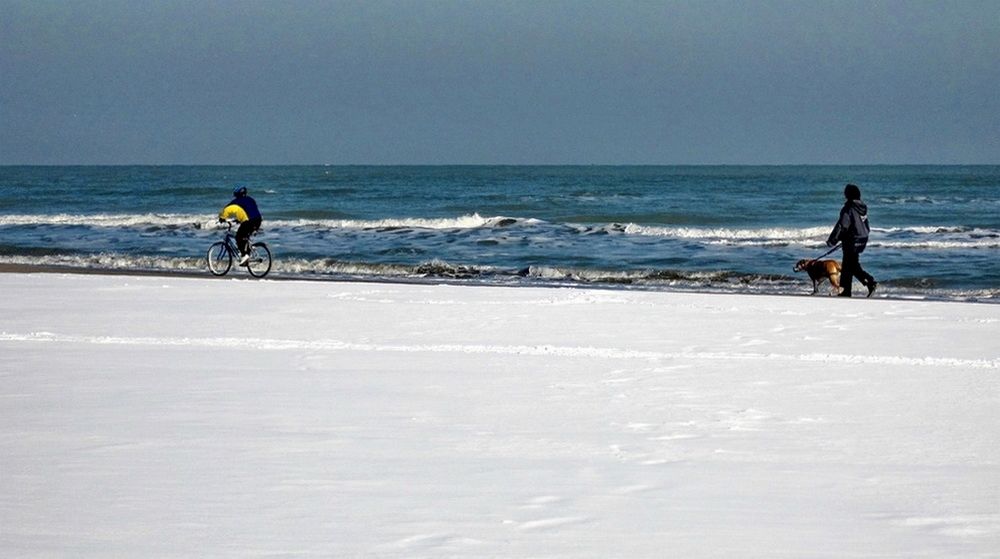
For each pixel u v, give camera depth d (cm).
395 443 938
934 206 7144
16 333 1680
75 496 758
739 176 17912
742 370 1363
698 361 1441
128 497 757
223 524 695
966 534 688
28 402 1116
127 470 830
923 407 1123
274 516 714
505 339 1655
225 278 3075
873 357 1476
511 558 634
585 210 7006
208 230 4959
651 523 707
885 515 729
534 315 1964
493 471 841
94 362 1396
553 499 762
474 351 1528
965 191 10200
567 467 856
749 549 655
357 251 4075
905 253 4012
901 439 968
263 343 1588
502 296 2312
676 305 2162
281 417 1048
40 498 752
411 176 18338
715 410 1102
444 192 10275
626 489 791
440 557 635
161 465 848
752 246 4256
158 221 5472
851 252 2694
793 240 4453
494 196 8912
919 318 1958
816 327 1819
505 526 698
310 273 3378
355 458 879
